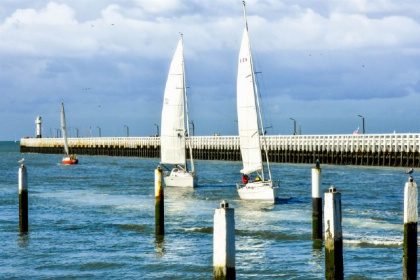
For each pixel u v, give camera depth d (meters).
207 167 157.62
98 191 92.31
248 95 75.69
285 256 43.84
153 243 48.81
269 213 64.25
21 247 47.72
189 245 47.94
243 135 76.12
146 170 150.38
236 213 64.44
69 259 43.78
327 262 27.89
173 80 99.50
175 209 68.81
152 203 75.19
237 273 39.66
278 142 166.12
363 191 87.12
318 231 46.22
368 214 62.78
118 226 56.72
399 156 135.50
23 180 52.06
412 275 29.31
